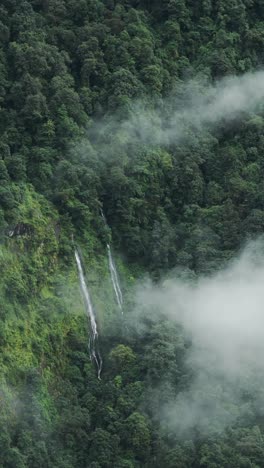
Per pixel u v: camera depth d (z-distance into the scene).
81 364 115.56
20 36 125.50
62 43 128.25
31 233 115.56
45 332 113.56
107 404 112.50
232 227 122.56
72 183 119.44
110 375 115.56
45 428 109.19
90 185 120.31
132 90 125.75
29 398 109.56
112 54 128.00
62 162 119.88
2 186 115.12
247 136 128.25
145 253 123.00
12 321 111.31
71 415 110.94
